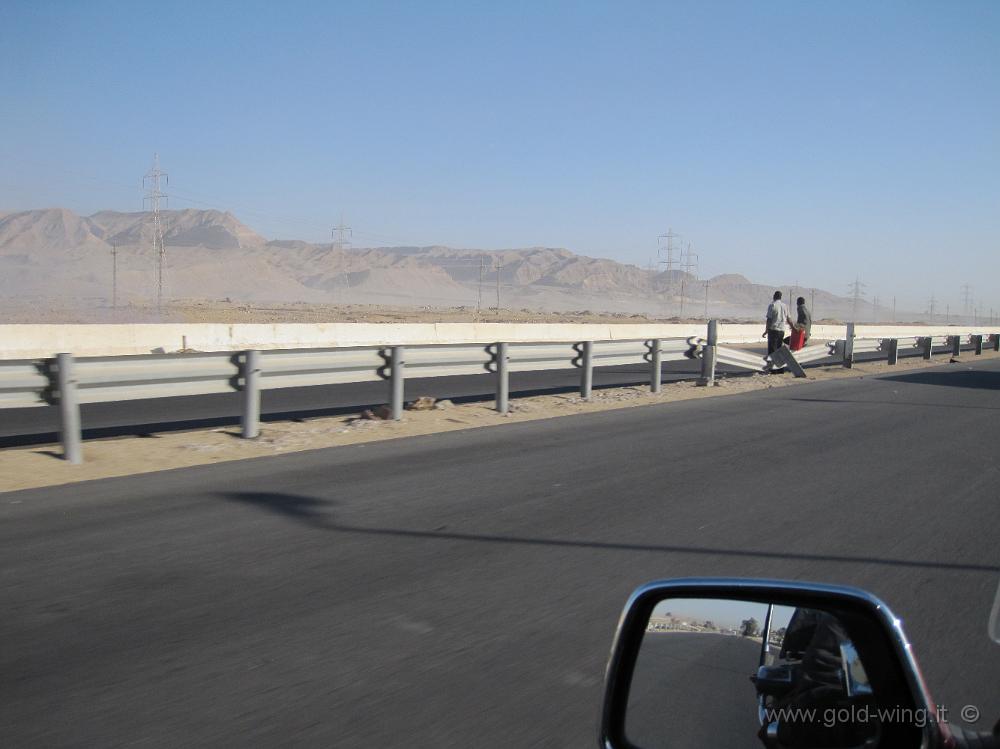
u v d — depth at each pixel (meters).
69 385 10.07
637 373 25.70
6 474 9.57
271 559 6.85
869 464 11.40
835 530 8.03
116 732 4.14
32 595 5.98
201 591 6.11
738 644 2.62
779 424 14.95
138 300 147.50
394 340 40.97
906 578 6.65
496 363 15.31
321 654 5.08
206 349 32.53
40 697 4.50
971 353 44.34
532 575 6.58
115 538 7.32
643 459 11.34
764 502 9.09
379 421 13.62
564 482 9.83
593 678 4.81
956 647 5.27
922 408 17.89
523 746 4.06
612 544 7.42
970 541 7.73
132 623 5.51
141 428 12.96
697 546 7.42
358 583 6.33
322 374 12.83
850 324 29.38
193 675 4.77
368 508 8.46
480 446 12.03
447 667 4.93
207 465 10.37
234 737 4.11
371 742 4.08
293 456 11.02
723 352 22.41
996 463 11.71
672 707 2.68
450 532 7.70
